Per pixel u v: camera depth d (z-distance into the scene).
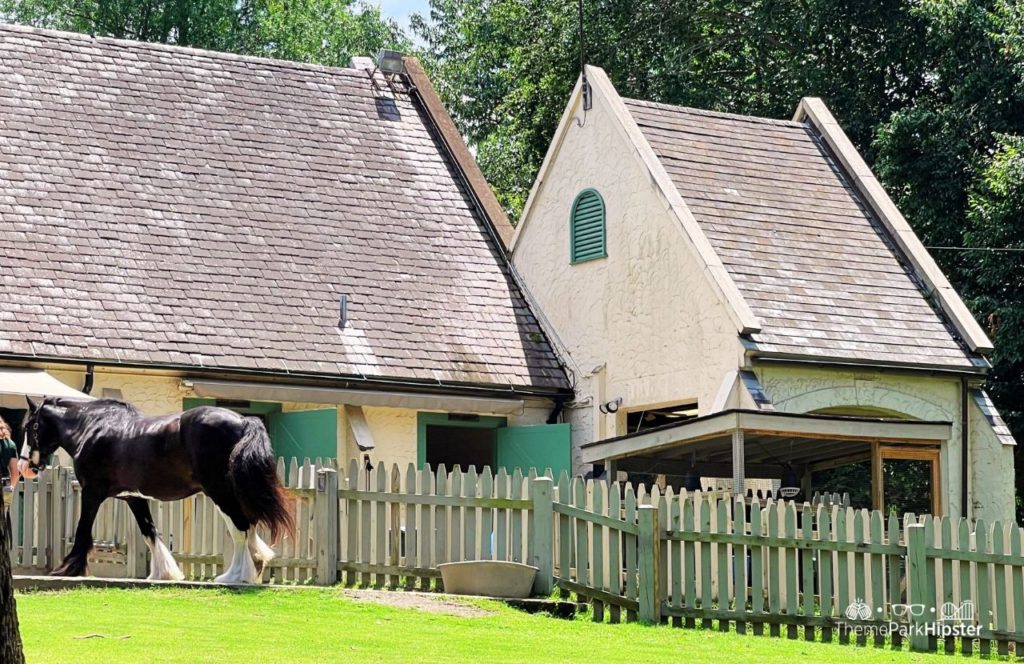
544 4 45.50
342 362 28.42
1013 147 33.69
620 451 23.88
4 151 29.22
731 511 19.69
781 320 27.08
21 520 21.25
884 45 41.06
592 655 15.94
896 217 30.45
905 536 18.80
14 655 10.95
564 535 19.41
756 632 18.67
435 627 17.17
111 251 28.30
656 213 28.61
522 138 45.78
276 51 53.00
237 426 19.02
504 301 31.53
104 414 19.92
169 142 31.12
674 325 27.97
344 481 20.25
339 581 20.09
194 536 20.94
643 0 44.28
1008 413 34.62
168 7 49.06
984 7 37.34
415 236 31.91
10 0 50.72
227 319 28.11
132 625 16.31
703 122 31.19
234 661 14.56
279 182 31.48
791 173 30.94
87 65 31.94
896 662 16.94
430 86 35.59
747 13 44.38
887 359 27.30
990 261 33.78
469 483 19.69
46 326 26.30
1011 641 18.59
